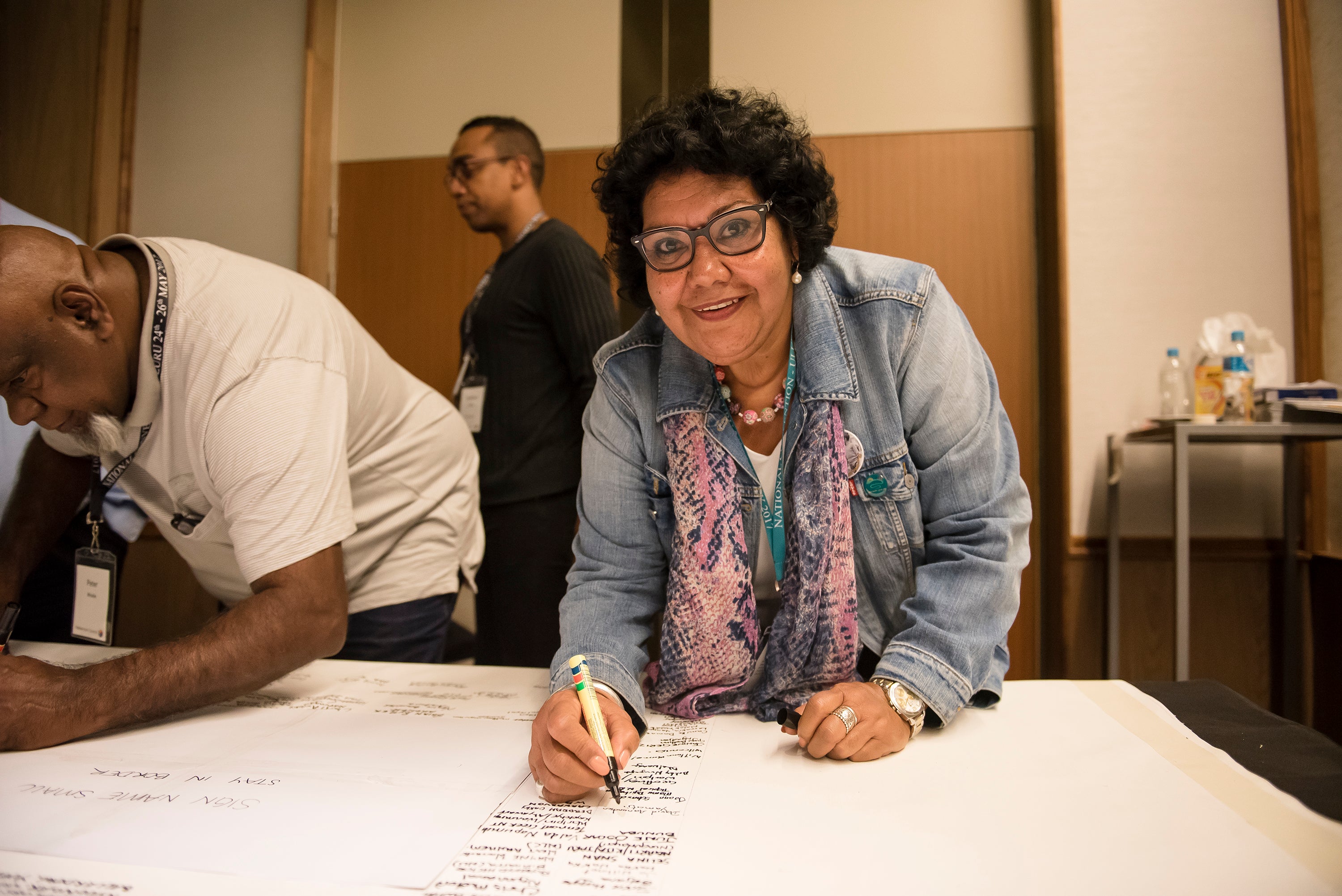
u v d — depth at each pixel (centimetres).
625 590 96
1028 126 239
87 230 259
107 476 108
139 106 270
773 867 57
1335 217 206
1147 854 57
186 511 113
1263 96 217
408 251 269
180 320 98
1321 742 77
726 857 58
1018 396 239
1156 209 221
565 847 60
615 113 258
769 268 78
